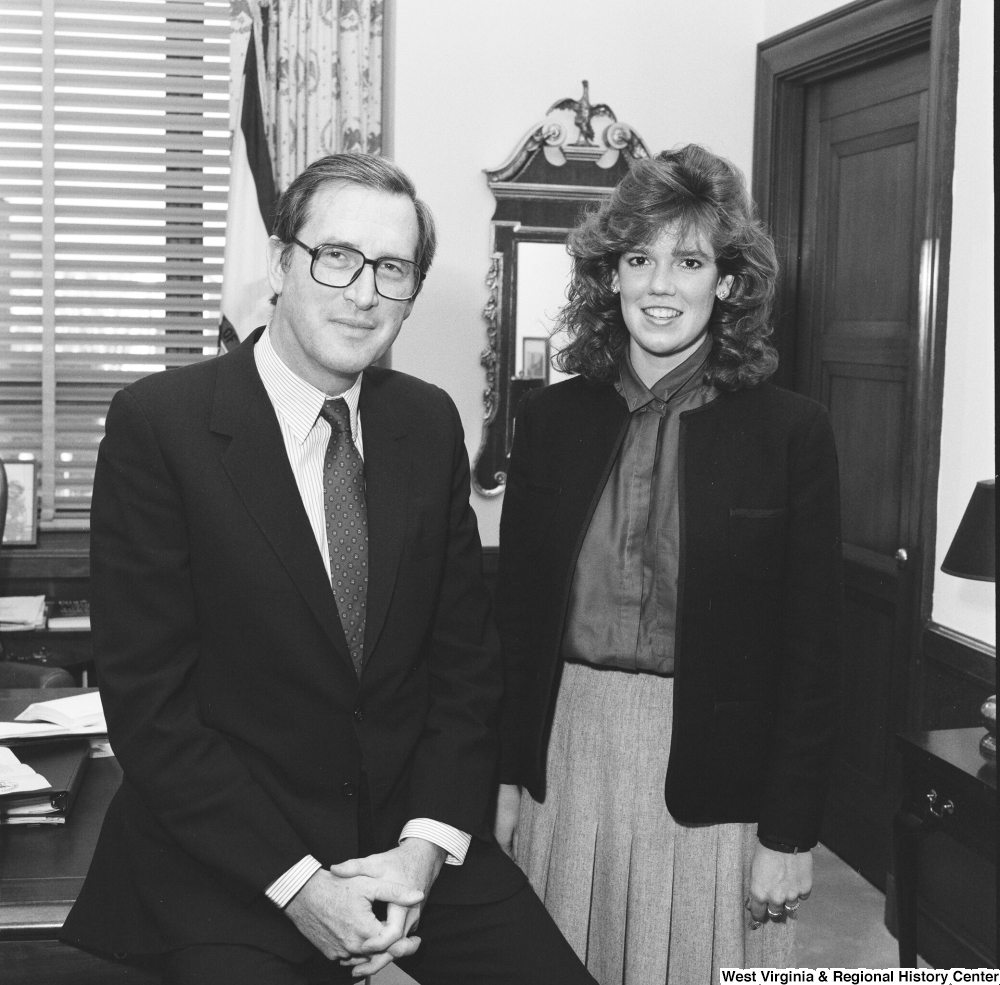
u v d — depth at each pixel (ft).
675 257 5.52
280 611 5.18
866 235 12.21
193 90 14.17
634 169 5.73
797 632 5.69
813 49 12.53
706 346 5.83
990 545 8.58
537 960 5.41
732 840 5.75
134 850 5.32
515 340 13.78
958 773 8.21
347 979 5.41
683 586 5.57
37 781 6.18
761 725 5.74
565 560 5.87
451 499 5.99
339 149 13.69
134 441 5.28
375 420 5.74
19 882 5.54
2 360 14.28
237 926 5.08
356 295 5.16
